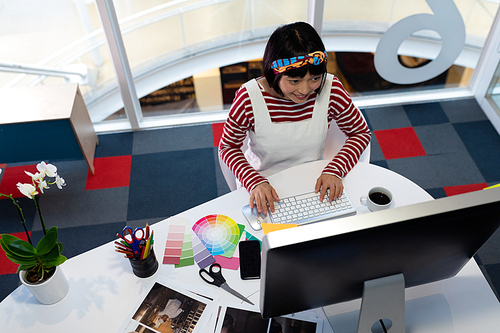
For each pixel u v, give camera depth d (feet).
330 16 8.42
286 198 4.55
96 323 3.66
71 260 4.15
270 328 3.54
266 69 4.33
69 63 8.30
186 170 8.61
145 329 3.57
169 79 9.04
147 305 3.74
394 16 8.50
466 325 3.58
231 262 4.08
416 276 3.24
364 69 9.50
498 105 9.21
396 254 2.82
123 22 7.88
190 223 4.44
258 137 4.99
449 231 2.78
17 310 3.78
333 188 4.52
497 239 7.07
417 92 10.18
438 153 8.78
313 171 4.89
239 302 3.76
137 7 7.75
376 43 8.98
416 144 9.00
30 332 3.61
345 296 3.18
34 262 3.57
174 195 8.13
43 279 3.62
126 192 8.20
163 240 4.29
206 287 3.88
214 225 4.41
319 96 4.82
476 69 9.78
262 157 5.29
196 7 7.96
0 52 7.67
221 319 3.61
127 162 8.81
